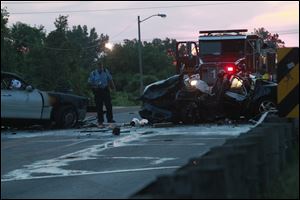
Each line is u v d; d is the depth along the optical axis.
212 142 32.25
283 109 22.11
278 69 22.09
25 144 34.53
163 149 30.20
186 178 11.70
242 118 45.25
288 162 20.72
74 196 19.64
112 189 20.62
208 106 44.19
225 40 59.56
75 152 30.42
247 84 44.78
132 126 44.12
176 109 44.00
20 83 42.56
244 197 13.91
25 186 21.62
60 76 113.00
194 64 60.75
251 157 15.04
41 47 114.69
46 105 43.62
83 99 46.25
